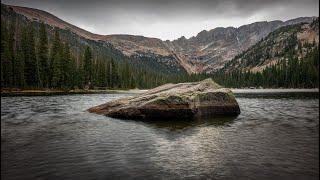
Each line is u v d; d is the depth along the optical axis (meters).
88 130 19.17
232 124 22.09
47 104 40.81
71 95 72.31
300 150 13.94
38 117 25.61
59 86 104.69
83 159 12.49
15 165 11.57
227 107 27.59
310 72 163.50
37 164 11.74
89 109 30.39
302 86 166.00
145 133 18.28
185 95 25.34
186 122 23.11
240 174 10.73
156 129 19.75
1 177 10.25
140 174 10.77
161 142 15.73
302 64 175.00
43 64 102.88
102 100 51.78
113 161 12.27
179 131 19.05
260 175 10.62
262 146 14.77
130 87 154.38
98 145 14.97
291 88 169.00
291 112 30.73
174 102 24.42
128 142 15.70
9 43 100.94
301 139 16.38
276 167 11.48
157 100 24.52
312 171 10.98
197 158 12.72
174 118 24.38
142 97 26.80
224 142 15.73
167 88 29.72
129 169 11.29
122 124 21.84
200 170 11.18
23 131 18.61
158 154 13.35
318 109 34.09
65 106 37.50
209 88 28.52
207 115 26.34
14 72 90.81
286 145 14.95
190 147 14.65
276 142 15.66
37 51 110.19
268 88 180.12
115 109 26.45
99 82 131.12
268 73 189.62
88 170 11.13
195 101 25.33
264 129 19.81
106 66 150.88
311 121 23.67
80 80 115.44
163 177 10.48
